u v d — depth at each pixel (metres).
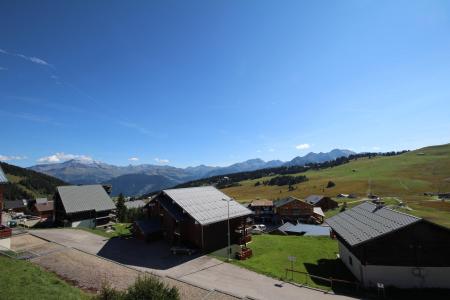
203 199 49.66
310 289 28.16
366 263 31.11
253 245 48.47
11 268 25.31
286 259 40.19
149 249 41.69
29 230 54.22
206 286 27.77
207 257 38.06
